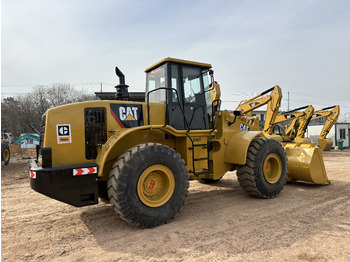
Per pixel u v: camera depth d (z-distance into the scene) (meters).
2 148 11.50
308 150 6.29
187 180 4.14
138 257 2.96
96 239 3.46
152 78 5.14
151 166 3.77
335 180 7.09
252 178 5.04
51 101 32.25
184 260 2.87
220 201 5.17
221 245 3.20
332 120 17.30
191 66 4.93
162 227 3.81
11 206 5.09
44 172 3.42
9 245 3.34
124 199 3.52
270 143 5.31
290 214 4.30
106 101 4.19
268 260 2.83
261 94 10.02
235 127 5.54
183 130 4.47
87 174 3.62
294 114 15.03
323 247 3.10
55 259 2.96
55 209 4.85
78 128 3.94
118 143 4.17
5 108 30.94
